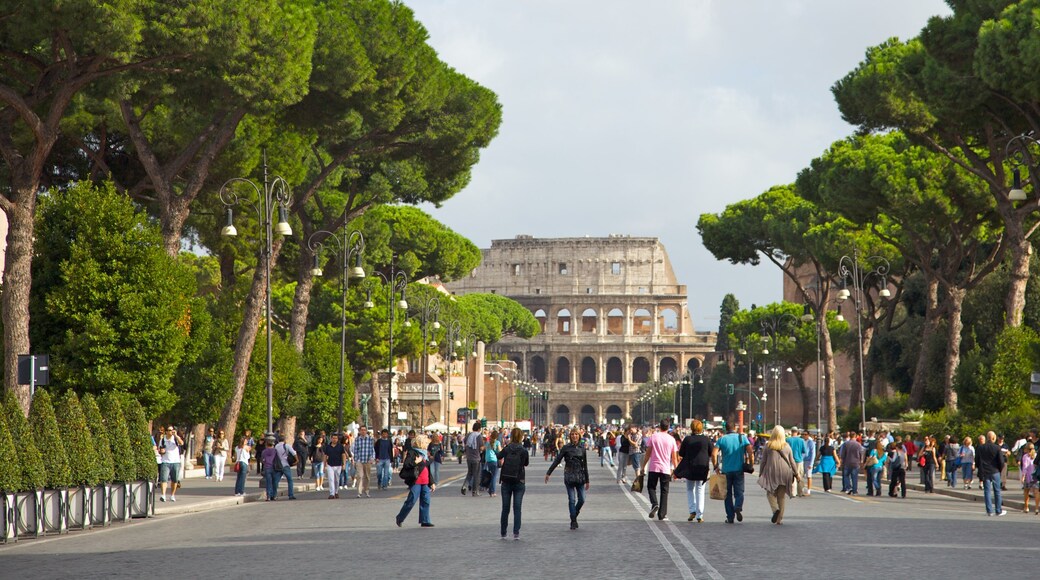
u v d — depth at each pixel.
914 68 49.59
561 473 63.00
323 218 66.38
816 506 35.22
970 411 58.69
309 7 44.59
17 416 25.80
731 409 167.12
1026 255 53.62
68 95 35.44
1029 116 46.34
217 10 36.97
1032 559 19.80
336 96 47.91
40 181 49.22
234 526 27.77
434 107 52.69
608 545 21.52
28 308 35.78
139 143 44.59
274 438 40.53
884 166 58.09
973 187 56.91
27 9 31.81
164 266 40.56
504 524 23.50
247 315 54.06
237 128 49.62
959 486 49.81
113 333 38.97
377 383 98.06
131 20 33.31
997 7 46.91
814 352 104.12
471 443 41.84
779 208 84.25
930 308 65.25
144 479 31.58
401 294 93.56
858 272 73.88
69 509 27.14
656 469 28.25
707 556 19.44
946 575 17.22
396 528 26.52
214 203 53.84
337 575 17.38
